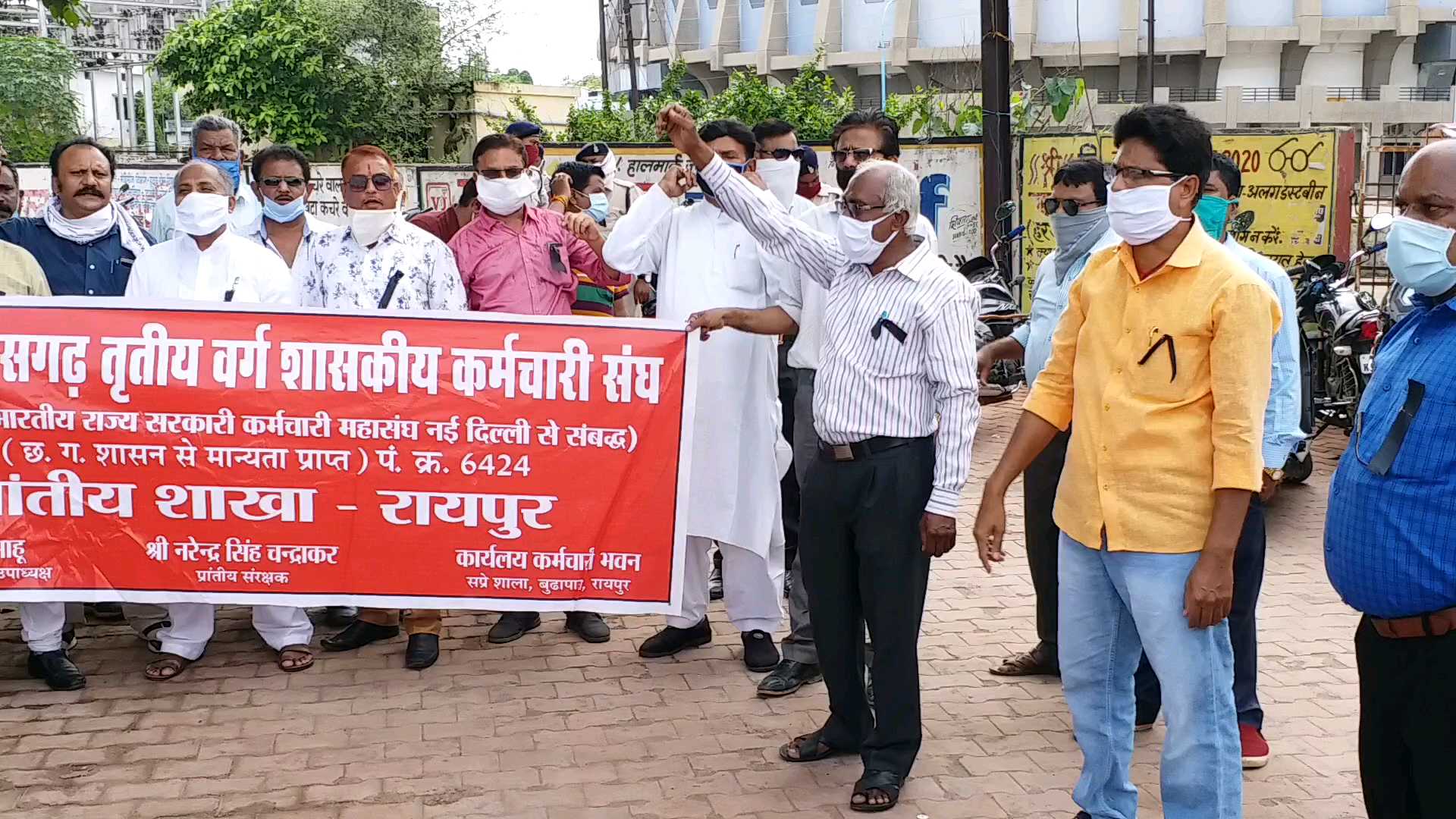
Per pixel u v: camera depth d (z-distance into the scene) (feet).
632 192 35.96
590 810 12.36
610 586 15.52
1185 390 9.93
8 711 14.78
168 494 15.20
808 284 16.05
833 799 12.61
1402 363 9.22
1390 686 9.41
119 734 14.14
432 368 15.20
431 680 15.84
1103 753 11.09
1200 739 10.14
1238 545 12.87
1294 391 12.49
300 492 15.28
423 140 84.79
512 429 15.28
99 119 93.30
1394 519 9.05
